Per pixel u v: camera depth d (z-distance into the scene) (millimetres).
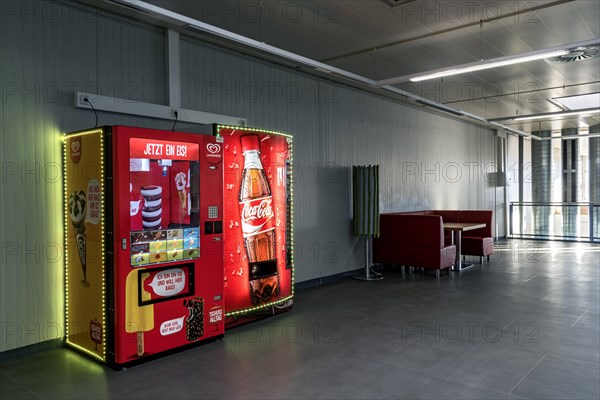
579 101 10633
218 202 4559
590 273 8086
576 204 13500
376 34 5793
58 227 4355
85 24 4574
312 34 5793
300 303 6086
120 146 3787
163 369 3785
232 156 4953
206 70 5730
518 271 8352
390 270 8625
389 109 9281
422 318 5262
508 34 5809
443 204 11172
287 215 5648
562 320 5098
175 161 4215
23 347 4141
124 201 3805
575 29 5621
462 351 4133
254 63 6387
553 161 14406
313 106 7395
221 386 3432
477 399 3162
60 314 4367
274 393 3297
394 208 9352
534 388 3326
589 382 3422
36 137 4223
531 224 14562
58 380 3570
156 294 4016
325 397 3223
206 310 4418
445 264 7945
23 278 4145
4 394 3318
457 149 11859
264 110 6527
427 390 3314
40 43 4258
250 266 5133
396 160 9461
